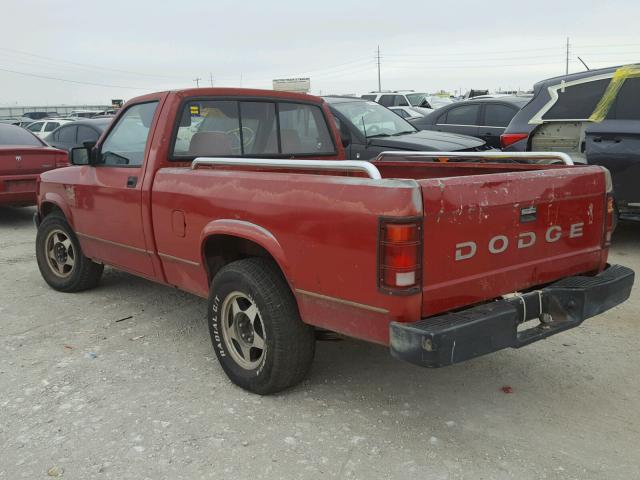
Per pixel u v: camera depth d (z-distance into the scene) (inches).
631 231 314.5
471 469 115.6
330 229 119.8
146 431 130.5
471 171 174.9
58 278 230.2
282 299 135.7
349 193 116.0
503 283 125.1
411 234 108.3
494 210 120.1
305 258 126.3
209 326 154.3
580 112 270.4
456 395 145.3
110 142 191.8
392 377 155.0
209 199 147.9
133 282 242.7
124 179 179.9
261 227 135.3
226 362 151.0
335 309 123.7
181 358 168.7
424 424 132.2
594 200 141.0
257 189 135.8
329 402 142.3
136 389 149.9
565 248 136.6
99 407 140.9
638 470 114.7
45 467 118.1
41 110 2309.3
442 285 114.4
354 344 176.2
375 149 338.0
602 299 135.9
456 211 114.0
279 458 120.3
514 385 150.1
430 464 117.4
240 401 143.3
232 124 184.1
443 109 446.6
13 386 151.6
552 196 130.9
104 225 193.5
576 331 184.1
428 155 188.4
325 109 209.2
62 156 379.9
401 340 110.5
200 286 162.7
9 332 189.6
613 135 255.3
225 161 148.4
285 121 197.3
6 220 405.4
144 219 172.9
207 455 121.6
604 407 138.6
